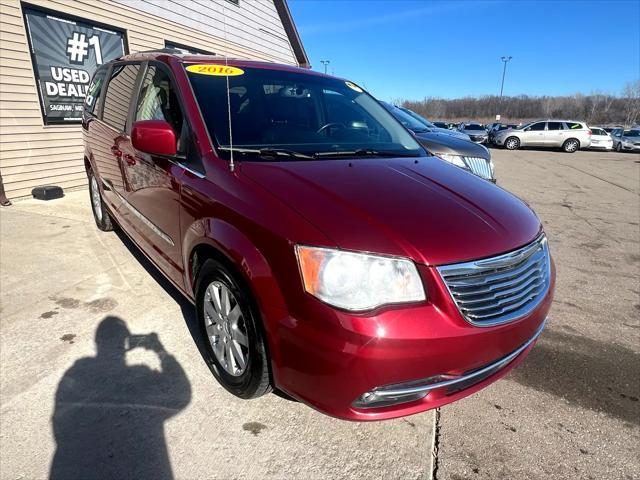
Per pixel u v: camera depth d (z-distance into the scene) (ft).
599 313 11.83
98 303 10.88
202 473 6.23
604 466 6.74
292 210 6.24
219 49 35.40
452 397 6.35
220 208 7.02
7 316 10.15
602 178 41.81
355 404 5.87
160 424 7.07
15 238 15.43
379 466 6.51
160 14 28.68
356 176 7.59
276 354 6.19
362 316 5.55
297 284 5.83
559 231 20.53
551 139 80.53
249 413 7.41
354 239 5.80
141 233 10.73
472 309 5.96
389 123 11.37
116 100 12.78
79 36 23.26
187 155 8.36
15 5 19.90
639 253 17.35
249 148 8.30
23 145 21.18
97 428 6.93
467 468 6.57
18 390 7.71
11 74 20.18
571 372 9.07
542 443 7.13
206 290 7.93
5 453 6.41
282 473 6.30
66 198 21.91
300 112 10.00
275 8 43.29
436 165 9.30
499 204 7.66
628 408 8.04
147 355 8.84
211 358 8.12
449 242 6.07
